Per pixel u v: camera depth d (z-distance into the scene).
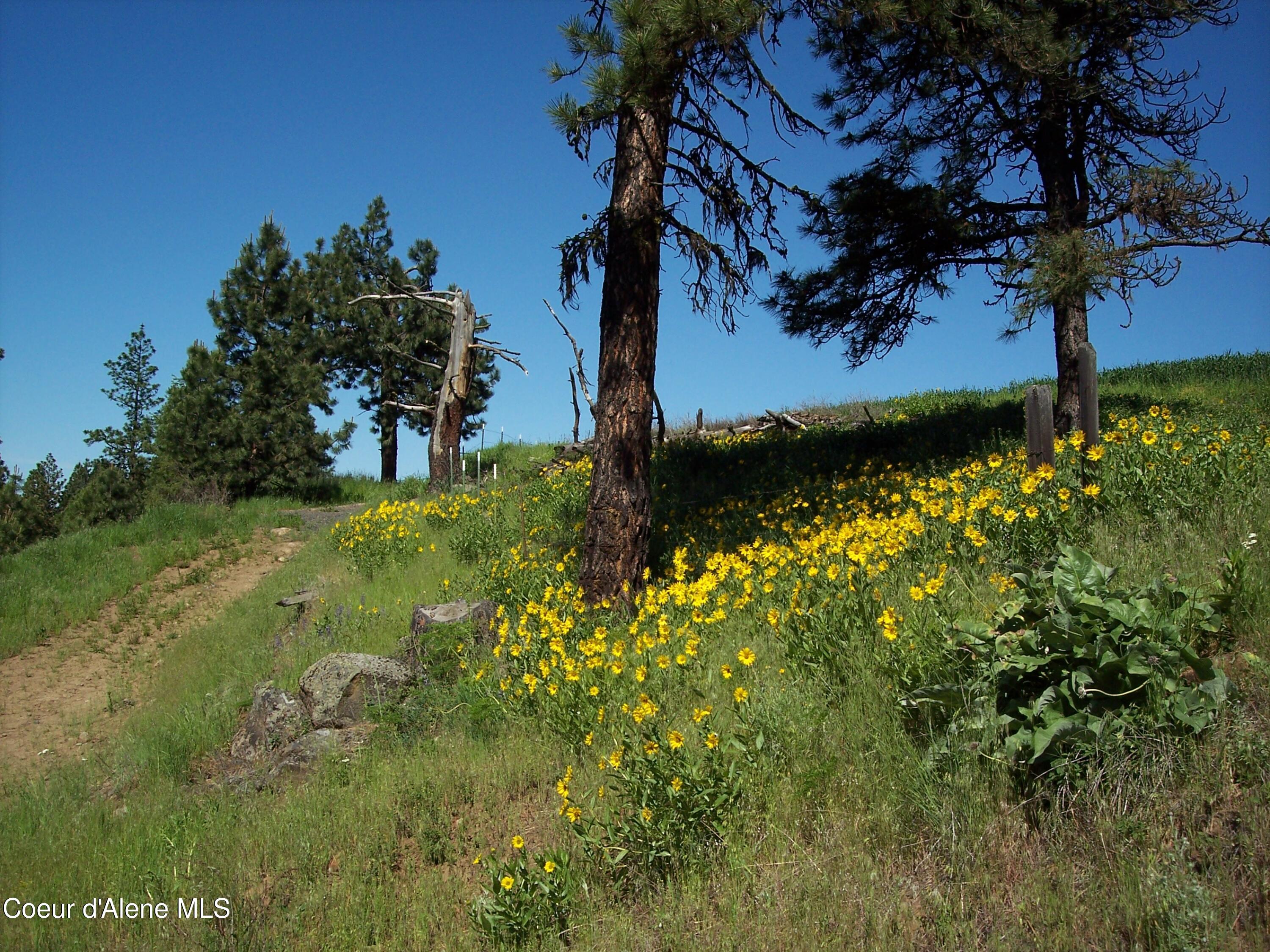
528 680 5.90
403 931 4.10
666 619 6.44
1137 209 10.98
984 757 3.68
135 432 34.19
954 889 3.22
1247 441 7.61
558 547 11.05
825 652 4.99
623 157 8.44
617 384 8.28
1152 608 3.83
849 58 13.02
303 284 26.31
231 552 17.75
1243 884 2.86
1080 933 2.87
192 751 8.28
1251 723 3.43
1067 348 12.02
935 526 6.70
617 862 3.90
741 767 4.09
